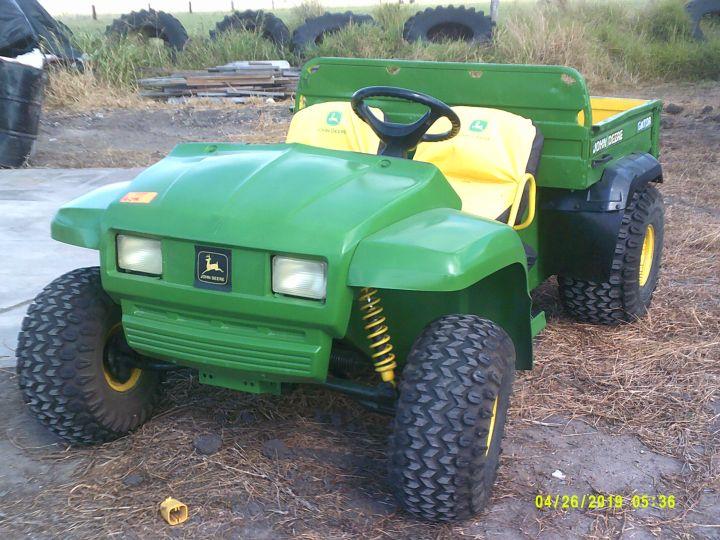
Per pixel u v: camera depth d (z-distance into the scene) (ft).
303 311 9.02
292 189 9.83
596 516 9.92
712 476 10.83
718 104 42.57
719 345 14.85
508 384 9.77
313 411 12.15
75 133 36.24
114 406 10.93
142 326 9.98
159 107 41.78
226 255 9.26
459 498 9.14
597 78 49.75
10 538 9.29
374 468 10.71
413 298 10.69
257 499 10.00
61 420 10.53
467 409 8.93
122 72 46.06
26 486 10.30
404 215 9.82
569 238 14.43
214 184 10.09
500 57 50.80
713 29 59.47
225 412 12.05
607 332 15.42
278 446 10.94
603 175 14.26
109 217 10.03
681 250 20.33
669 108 40.34
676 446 11.59
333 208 9.46
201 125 38.42
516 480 10.64
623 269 14.73
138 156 32.04
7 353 14.07
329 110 13.85
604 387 13.30
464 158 12.92
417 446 8.93
